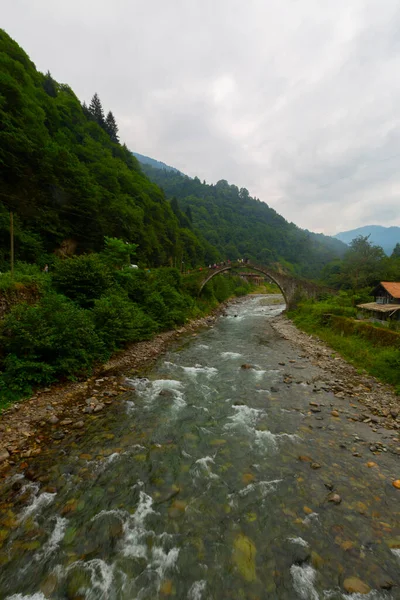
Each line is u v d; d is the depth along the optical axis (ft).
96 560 16.21
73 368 41.57
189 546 17.28
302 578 15.48
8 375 35.24
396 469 25.32
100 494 21.07
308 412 36.27
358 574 15.75
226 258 447.42
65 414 32.65
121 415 33.40
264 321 124.88
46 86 216.13
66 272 58.54
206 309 143.33
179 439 28.89
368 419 34.78
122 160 256.73
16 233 72.43
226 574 15.64
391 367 49.39
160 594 14.56
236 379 47.73
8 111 95.20
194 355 62.80
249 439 29.35
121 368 50.29
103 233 115.34
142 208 194.08
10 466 23.32
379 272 159.74
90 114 280.51
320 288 152.76
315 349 72.69
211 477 23.41
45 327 37.88
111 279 73.10
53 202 96.37
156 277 105.29
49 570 15.48
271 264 519.60
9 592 14.34
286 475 23.88
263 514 19.79
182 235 281.74
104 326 52.60
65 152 106.93
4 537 17.19
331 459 26.45
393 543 17.71
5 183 82.48
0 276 46.47
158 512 19.71
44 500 20.15
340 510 20.26
